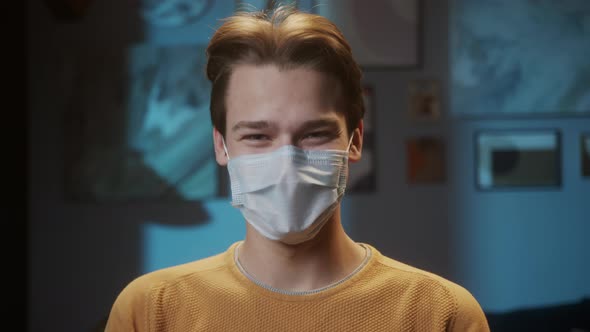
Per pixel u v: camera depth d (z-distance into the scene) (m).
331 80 1.00
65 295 3.84
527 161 4.00
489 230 3.98
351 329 1.04
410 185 3.95
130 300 1.12
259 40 0.99
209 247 3.89
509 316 3.89
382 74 3.94
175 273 1.14
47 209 3.84
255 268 1.09
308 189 1.00
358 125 1.11
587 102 4.02
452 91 3.96
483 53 3.97
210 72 1.09
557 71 4.01
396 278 1.09
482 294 3.97
